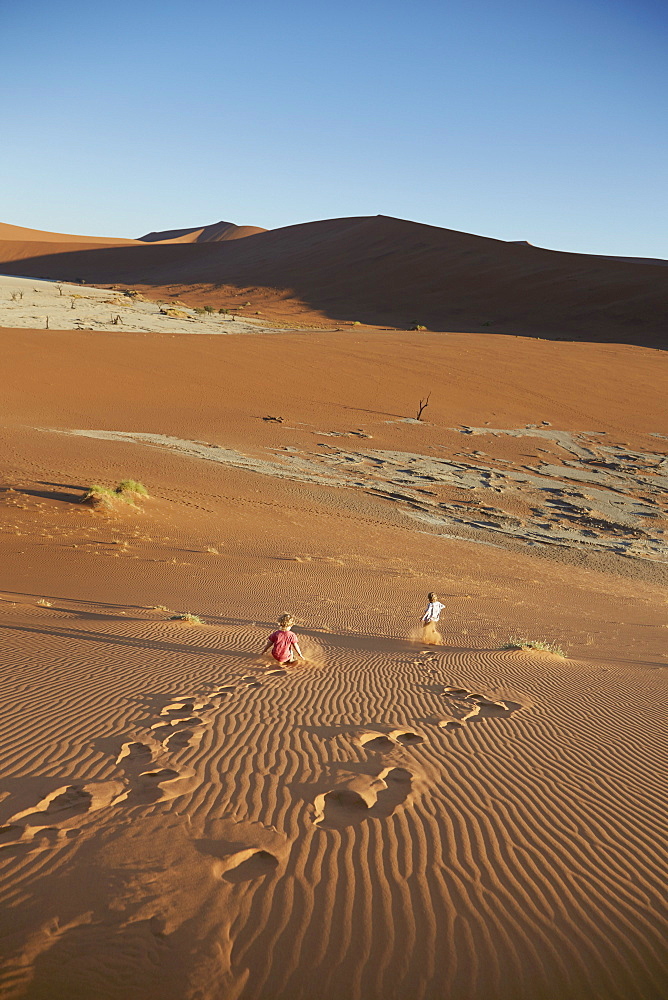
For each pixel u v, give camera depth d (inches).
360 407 2166.6
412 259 5969.5
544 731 287.9
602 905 162.4
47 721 260.4
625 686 378.6
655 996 135.9
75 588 594.6
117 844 173.0
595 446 1979.6
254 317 4392.2
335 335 3184.1
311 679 354.6
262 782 216.8
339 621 550.0
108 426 1736.0
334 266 6127.0
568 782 233.8
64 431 1603.1
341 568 821.2
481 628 566.9
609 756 262.8
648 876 176.6
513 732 284.0
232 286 5846.5
